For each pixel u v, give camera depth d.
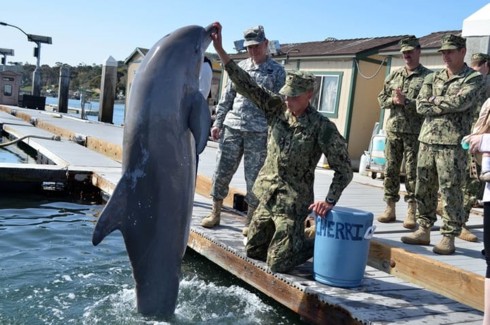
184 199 4.42
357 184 11.30
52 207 9.77
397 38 15.45
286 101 5.16
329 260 5.12
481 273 5.17
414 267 5.46
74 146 15.23
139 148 4.28
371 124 15.15
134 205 4.28
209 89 5.00
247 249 5.81
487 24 8.68
